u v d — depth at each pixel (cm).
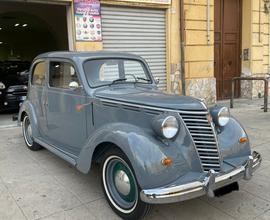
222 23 1164
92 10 842
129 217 356
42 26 1905
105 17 877
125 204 364
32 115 575
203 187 325
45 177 478
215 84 1101
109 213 377
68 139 487
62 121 494
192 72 1040
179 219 363
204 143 351
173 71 1002
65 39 1487
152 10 952
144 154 328
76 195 421
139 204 340
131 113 379
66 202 403
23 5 1263
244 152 395
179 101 362
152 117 357
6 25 1981
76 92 454
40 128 568
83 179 470
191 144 348
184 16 994
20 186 448
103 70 464
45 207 391
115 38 902
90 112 433
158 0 939
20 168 514
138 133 346
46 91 527
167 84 1005
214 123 385
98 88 441
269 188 436
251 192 425
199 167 347
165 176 326
